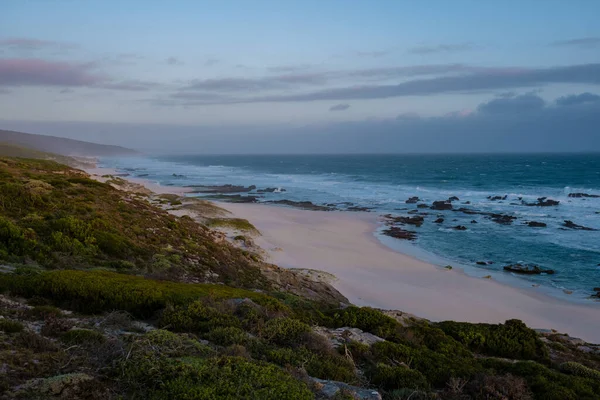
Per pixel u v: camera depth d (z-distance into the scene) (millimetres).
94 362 6535
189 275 18516
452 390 9070
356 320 13523
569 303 23609
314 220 47594
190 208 44375
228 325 10000
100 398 5535
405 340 12430
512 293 24938
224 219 39750
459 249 35531
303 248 34250
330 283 25469
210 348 7746
